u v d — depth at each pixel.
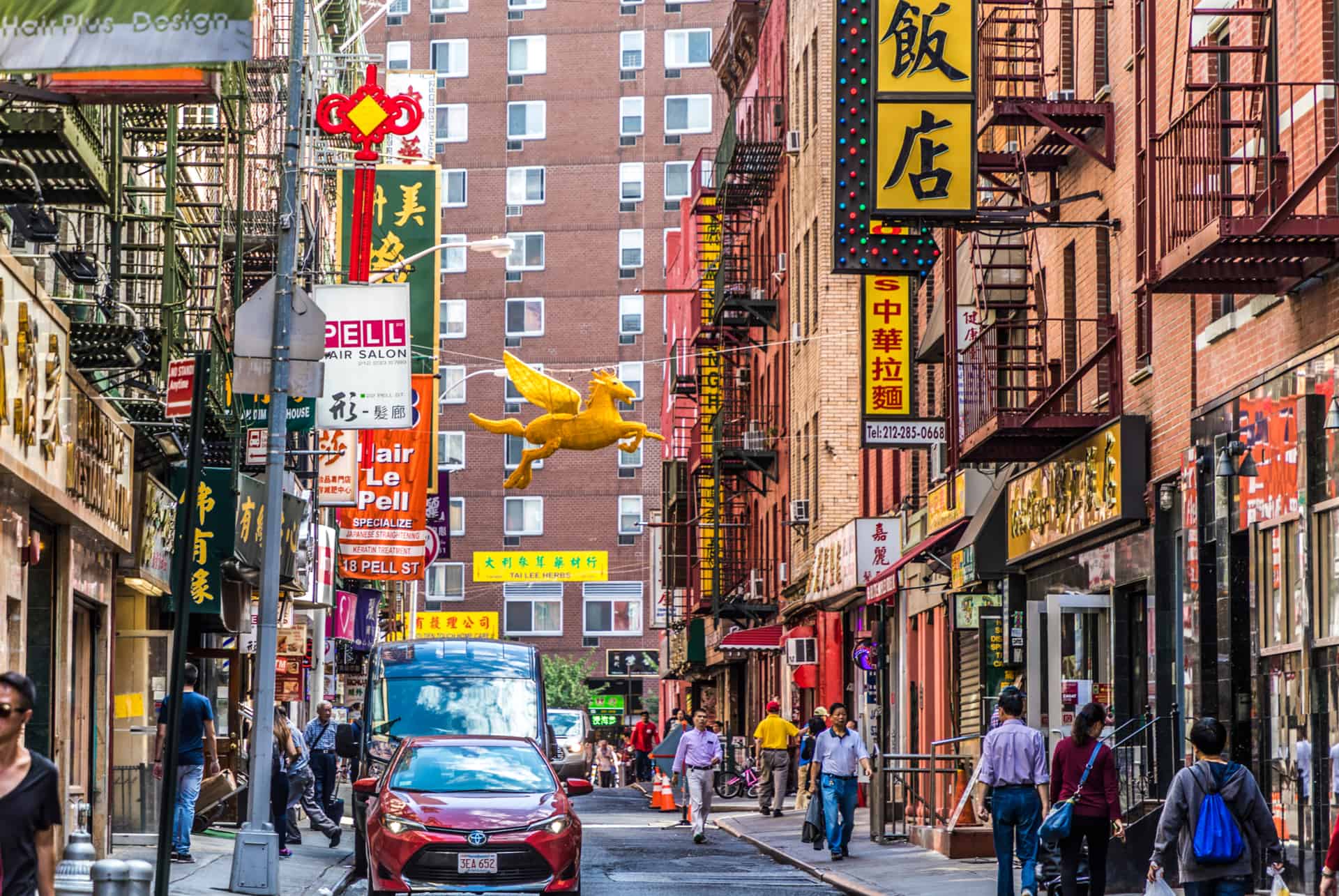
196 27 21.00
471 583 196.62
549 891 33.41
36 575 38.69
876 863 45.38
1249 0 35.06
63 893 19.70
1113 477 41.84
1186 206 34.03
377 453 74.75
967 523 57.38
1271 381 34.38
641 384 198.00
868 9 42.44
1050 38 48.97
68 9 21.00
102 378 40.75
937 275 59.50
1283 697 34.12
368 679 46.62
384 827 33.59
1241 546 36.31
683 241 158.00
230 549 51.28
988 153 47.34
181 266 43.00
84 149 31.89
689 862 49.19
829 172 87.88
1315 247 31.22
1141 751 41.31
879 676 75.25
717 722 132.62
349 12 111.62
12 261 31.11
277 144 73.69
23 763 17.11
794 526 92.94
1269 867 23.09
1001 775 32.97
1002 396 48.59
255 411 51.06
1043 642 45.53
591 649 194.00
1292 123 32.78
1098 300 45.31
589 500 196.00
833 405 87.94
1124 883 36.16
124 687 50.12
